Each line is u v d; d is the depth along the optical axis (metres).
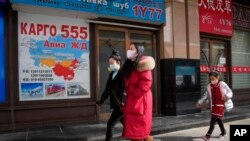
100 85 9.88
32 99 8.61
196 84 11.64
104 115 9.86
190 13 11.61
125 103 5.38
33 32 8.65
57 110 8.94
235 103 14.13
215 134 8.34
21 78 8.45
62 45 9.11
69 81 9.23
